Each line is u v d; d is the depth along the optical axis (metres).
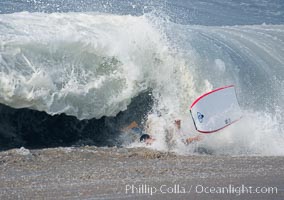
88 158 36.72
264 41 60.47
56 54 41.44
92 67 43.09
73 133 42.81
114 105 43.53
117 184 32.03
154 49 45.88
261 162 38.16
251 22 82.88
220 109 43.94
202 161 37.62
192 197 30.88
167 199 30.38
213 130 43.34
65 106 41.25
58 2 71.12
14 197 29.34
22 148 37.25
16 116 40.94
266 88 50.94
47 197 29.62
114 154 38.00
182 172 34.75
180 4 85.06
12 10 66.31
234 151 42.38
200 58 48.56
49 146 40.66
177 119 43.53
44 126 41.97
